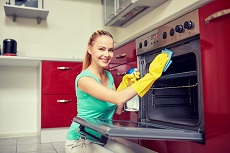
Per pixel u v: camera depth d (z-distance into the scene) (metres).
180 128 1.22
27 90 3.36
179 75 1.29
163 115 1.56
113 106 1.30
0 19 3.28
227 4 0.95
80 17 3.76
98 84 1.12
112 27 3.95
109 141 1.32
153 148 1.47
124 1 2.88
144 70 1.66
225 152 0.95
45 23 3.53
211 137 1.02
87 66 1.36
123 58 1.98
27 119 3.33
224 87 0.97
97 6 3.89
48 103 2.86
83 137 1.18
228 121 0.95
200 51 1.11
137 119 1.70
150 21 3.07
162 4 2.82
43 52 3.49
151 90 1.55
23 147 2.50
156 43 1.47
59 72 2.93
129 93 1.07
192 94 1.46
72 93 2.97
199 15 1.11
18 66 3.33
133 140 1.73
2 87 3.24
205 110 1.07
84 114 1.24
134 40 1.78
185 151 1.19
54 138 2.81
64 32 3.64
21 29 3.38
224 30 0.97
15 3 3.12
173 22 1.31
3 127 3.21
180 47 1.28
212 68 1.03
